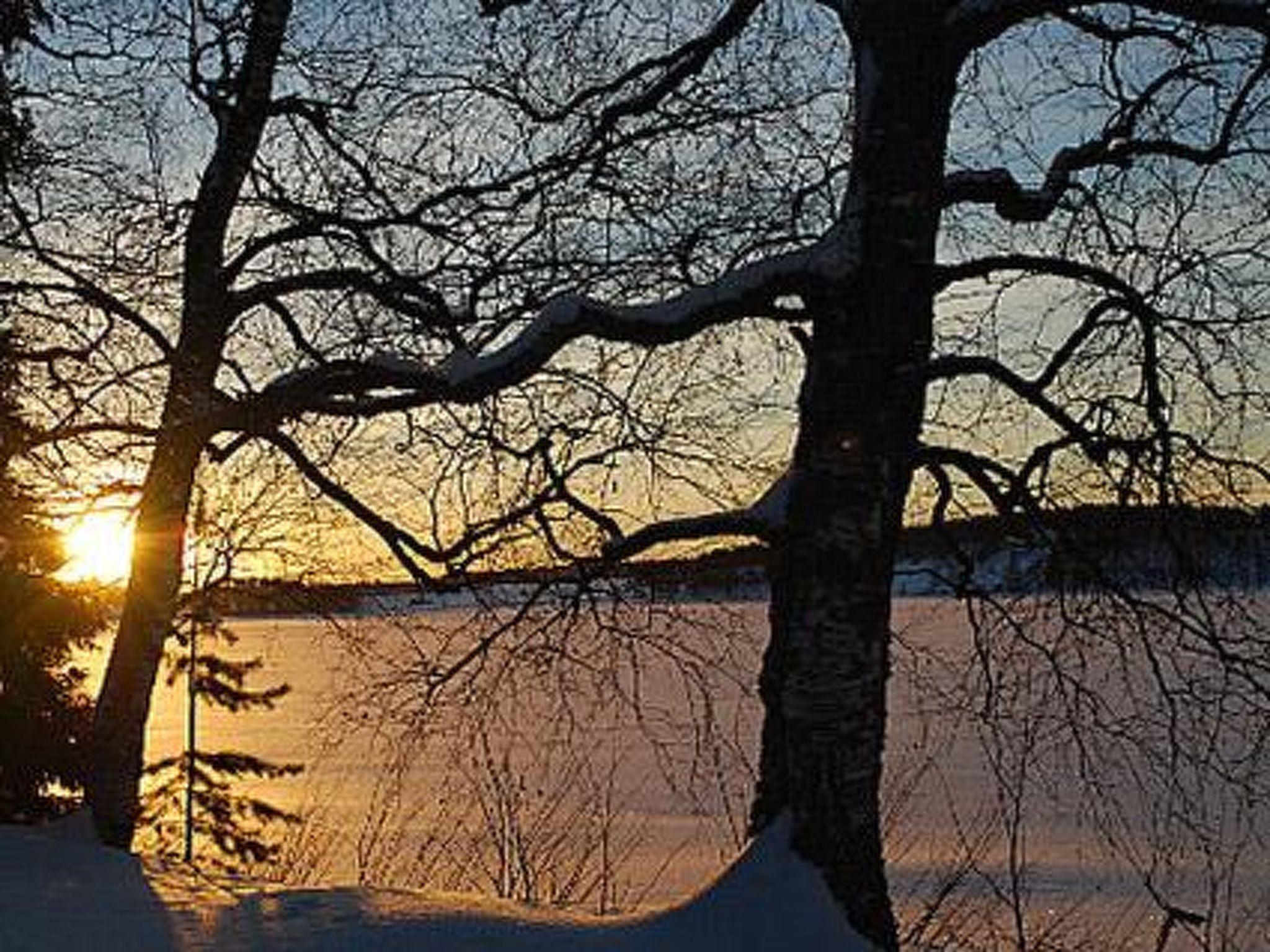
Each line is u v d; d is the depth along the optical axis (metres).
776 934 8.30
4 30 12.63
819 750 8.78
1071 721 9.44
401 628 11.55
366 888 10.02
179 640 19.09
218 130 12.77
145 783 23.47
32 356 13.11
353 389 9.90
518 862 14.13
